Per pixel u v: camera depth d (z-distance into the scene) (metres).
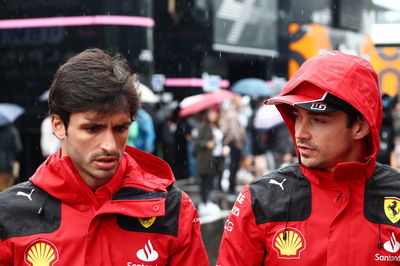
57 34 19.59
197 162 18.53
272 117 20.19
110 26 19.55
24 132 19.72
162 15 30.66
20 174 19.64
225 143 21.22
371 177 4.60
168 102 27.42
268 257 4.59
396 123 18.72
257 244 4.62
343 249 4.40
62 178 4.00
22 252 3.99
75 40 19.55
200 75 31.12
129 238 4.06
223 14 31.66
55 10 19.58
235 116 21.44
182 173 25.52
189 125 23.84
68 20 19.53
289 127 4.92
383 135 15.40
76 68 3.80
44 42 19.70
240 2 32.78
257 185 4.73
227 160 24.88
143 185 4.11
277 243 4.54
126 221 4.08
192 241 4.25
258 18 34.22
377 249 4.40
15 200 4.09
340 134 4.47
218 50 31.62
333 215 4.48
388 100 15.53
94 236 4.01
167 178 4.35
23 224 4.03
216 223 15.94
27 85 19.75
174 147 24.12
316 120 4.46
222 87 34.06
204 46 30.89
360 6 23.06
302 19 20.47
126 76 3.84
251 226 4.62
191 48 30.70
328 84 4.39
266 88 27.62
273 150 20.14
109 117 3.75
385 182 4.59
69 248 3.98
